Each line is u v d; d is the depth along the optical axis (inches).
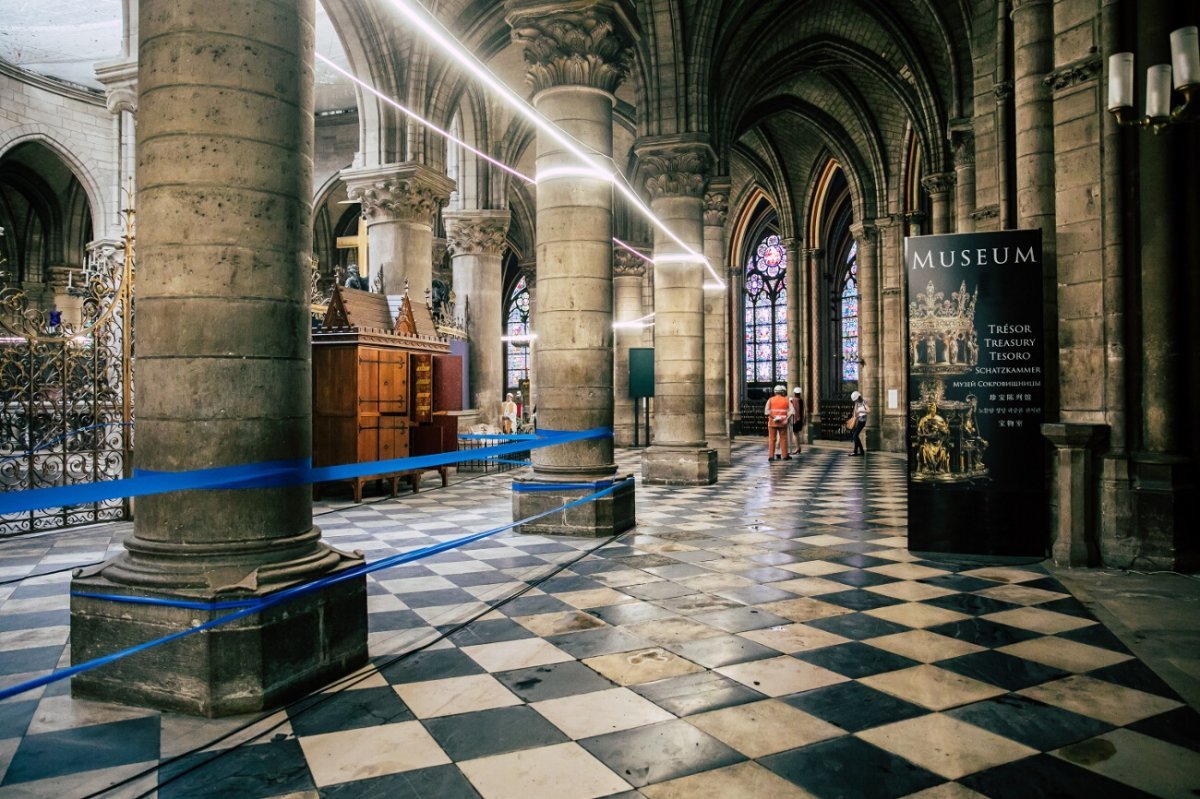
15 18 910.4
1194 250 286.8
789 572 280.1
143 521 164.9
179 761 132.2
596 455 371.2
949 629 209.9
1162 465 281.7
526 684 169.5
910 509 313.9
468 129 867.4
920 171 938.7
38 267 1225.4
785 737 142.6
